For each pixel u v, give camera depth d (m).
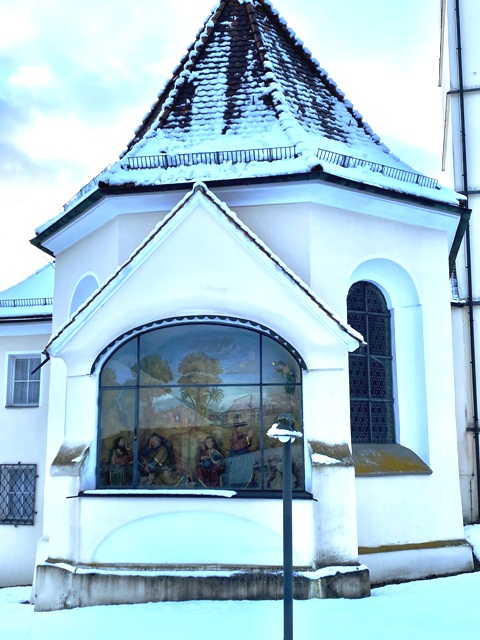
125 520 11.33
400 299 14.13
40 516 18.39
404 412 13.81
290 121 13.34
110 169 12.97
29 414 19.08
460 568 13.02
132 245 13.13
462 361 19.30
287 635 7.42
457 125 20.81
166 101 14.39
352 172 12.79
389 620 9.66
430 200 13.63
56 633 9.77
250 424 11.63
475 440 18.81
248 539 11.03
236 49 15.04
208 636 9.22
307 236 12.51
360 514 12.49
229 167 12.60
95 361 11.97
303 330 11.36
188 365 11.95
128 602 11.02
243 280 11.52
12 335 19.53
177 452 11.77
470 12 21.22
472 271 19.69
